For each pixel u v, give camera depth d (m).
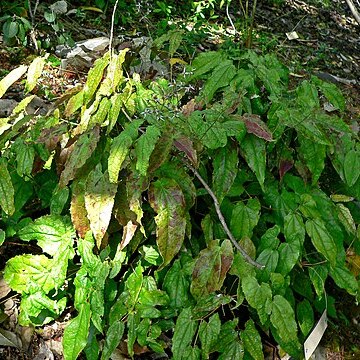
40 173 2.14
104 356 1.90
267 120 2.09
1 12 3.64
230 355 1.90
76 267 2.09
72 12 4.02
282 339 1.85
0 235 1.98
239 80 2.09
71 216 1.91
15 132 2.04
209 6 5.14
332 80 4.53
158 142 1.73
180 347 1.88
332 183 2.36
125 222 1.87
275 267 1.91
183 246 2.02
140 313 1.93
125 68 2.30
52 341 2.08
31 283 1.94
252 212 1.97
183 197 1.81
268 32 5.37
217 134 1.81
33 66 2.12
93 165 1.88
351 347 2.34
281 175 2.06
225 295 1.92
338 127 2.06
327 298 2.28
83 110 1.93
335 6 6.85
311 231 1.93
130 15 4.43
